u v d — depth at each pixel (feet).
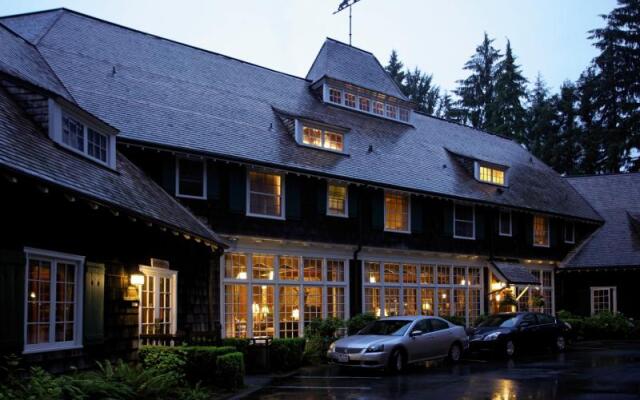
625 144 154.71
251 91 78.28
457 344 58.49
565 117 174.19
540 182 109.40
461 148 101.04
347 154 76.18
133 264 43.98
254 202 64.90
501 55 193.98
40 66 54.03
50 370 33.78
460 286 86.84
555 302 104.27
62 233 35.63
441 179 85.71
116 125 56.49
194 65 76.02
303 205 68.85
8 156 30.76
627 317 99.60
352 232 73.31
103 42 68.80
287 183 67.21
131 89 63.93
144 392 34.37
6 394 26.96
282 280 66.08
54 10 69.36
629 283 100.73
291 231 67.05
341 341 52.47
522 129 178.40
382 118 93.20
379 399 37.83
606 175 120.78
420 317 56.13
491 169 95.45
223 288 60.54
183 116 64.34
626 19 163.84
